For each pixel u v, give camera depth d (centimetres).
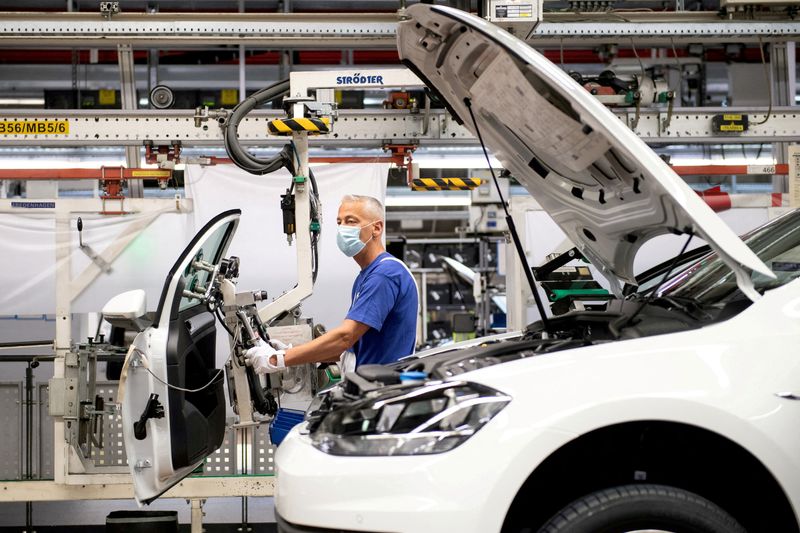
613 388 233
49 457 499
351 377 281
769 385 234
